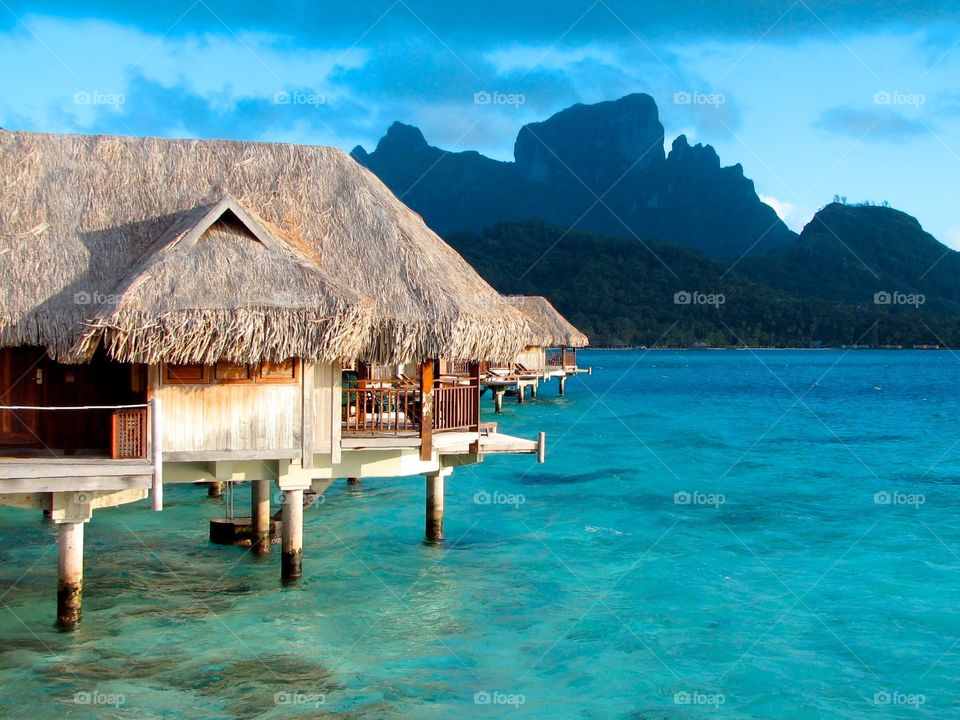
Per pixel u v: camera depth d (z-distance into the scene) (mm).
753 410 55812
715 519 21516
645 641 13109
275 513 19953
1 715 10195
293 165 15453
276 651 12344
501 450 15484
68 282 12797
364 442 14156
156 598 14359
